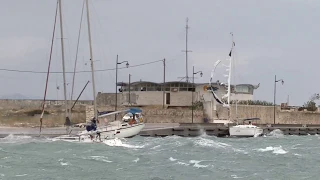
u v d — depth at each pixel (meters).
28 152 90.50
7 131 130.38
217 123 161.25
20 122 154.62
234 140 137.38
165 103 191.25
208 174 70.44
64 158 82.81
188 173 70.69
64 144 104.50
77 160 80.81
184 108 185.12
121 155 89.19
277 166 81.12
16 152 90.06
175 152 96.50
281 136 162.25
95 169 72.12
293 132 176.00
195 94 188.75
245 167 78.50
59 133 122.50
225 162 83.56
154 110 173.25
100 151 94.56
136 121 123.88
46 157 83.62
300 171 76.50
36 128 142.88
